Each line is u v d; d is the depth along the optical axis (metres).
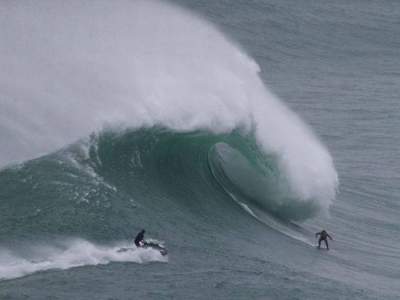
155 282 63.84
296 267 78.44
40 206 72.75
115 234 72.25
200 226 83.94
